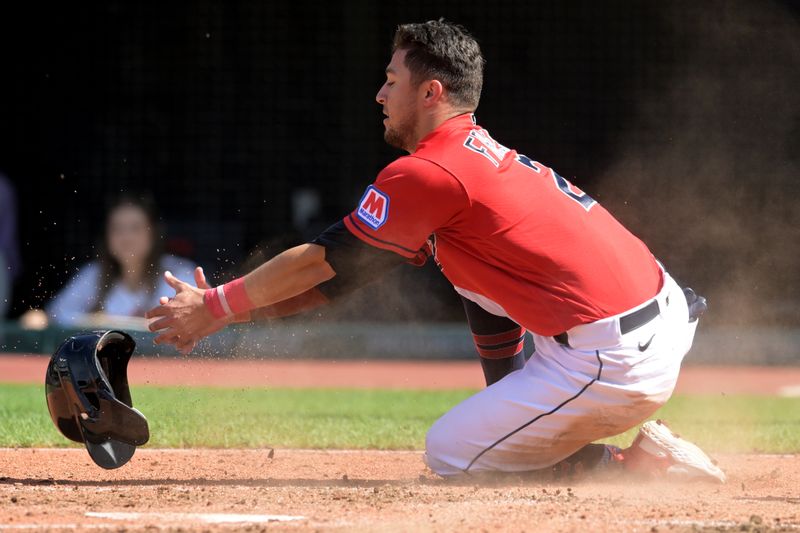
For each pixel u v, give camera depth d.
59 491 14.69
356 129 59.94
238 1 59.50
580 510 13.07
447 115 15.70
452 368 48.25
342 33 59.47
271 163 59.94
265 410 28.03
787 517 12.91
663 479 15.89
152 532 11.53
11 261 55.41
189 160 59.84
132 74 59.91
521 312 15.30
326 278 15.04
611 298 15.09
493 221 14.94
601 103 56.59
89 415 15.04
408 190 14.70
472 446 15.83
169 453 19.83
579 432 15.55
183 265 43.72
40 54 59.62
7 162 59.56
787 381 43.38
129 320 43.19
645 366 15.16
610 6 56.31
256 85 59.84
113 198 59.66
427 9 58.56
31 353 49.97
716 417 27.89
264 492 14.77
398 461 19.53
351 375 44.66
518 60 57.06
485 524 12.01
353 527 11.81
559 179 16.05
